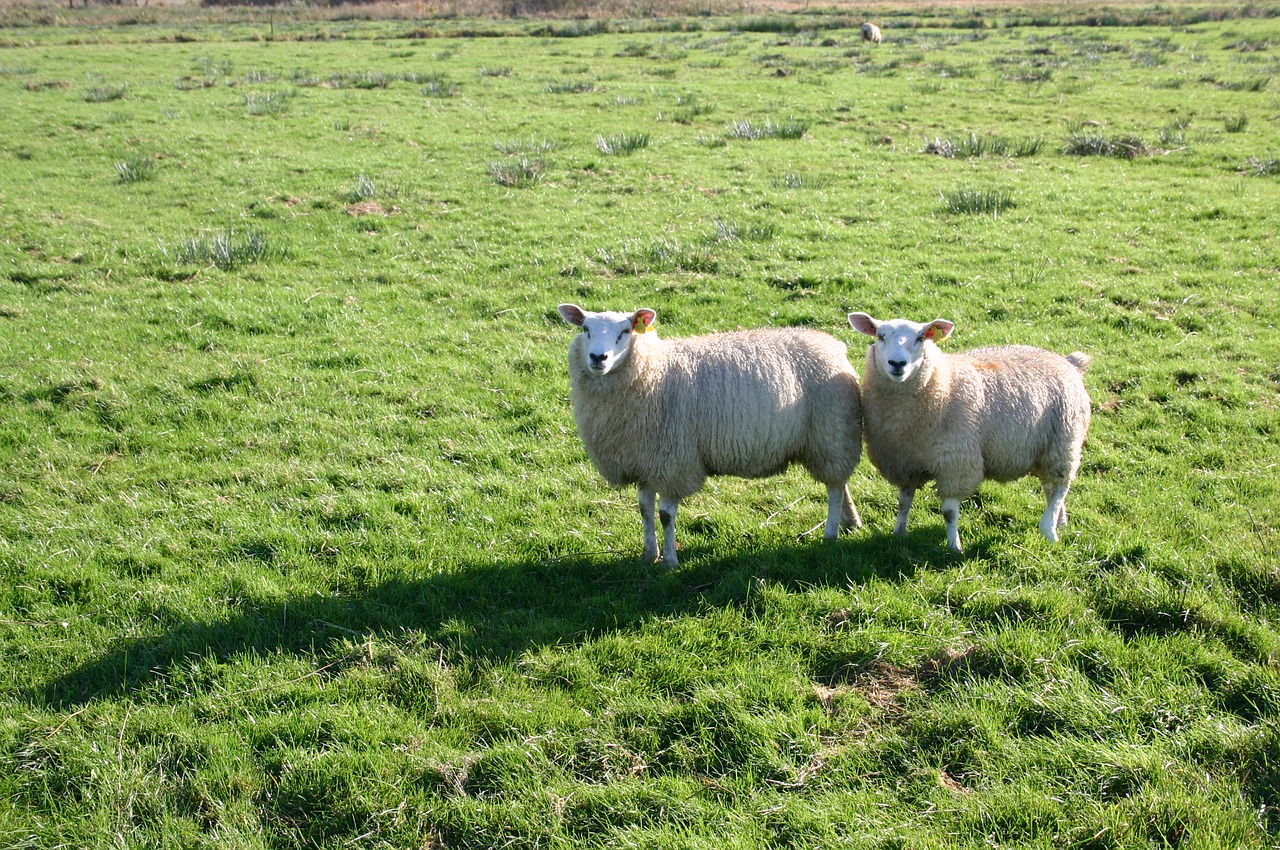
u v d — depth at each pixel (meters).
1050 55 30.38
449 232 13.91
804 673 5.19
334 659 5.43
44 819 4.39
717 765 4.63
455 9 52.62
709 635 5.54
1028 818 4.17
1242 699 4.79
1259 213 13.64
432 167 17.45
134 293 11.60
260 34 41.78
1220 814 4.07
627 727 4.85
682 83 26.16
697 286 11.56
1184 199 14.50
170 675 5.30
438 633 5.60
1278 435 7.79
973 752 4.54
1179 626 5.36
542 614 5.83
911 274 11.65
